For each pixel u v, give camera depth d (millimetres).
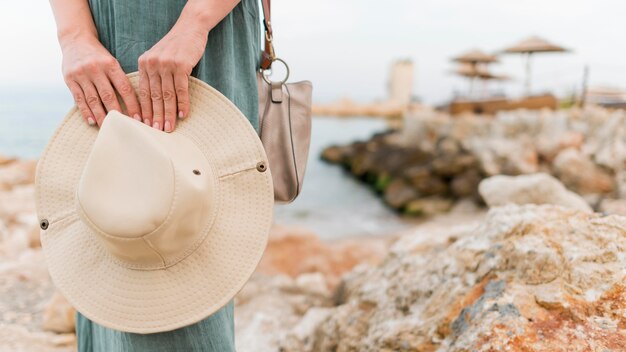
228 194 1063
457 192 15680
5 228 4914
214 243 1029
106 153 929
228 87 1181
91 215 915
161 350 1109
